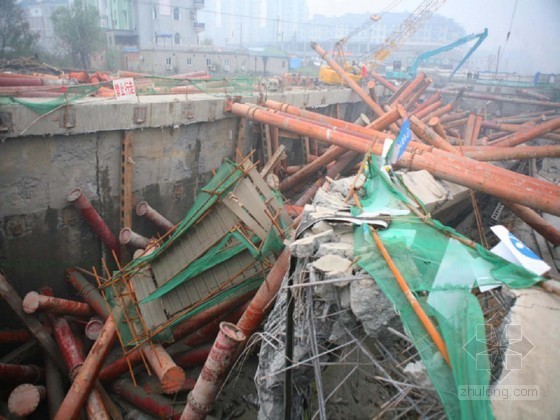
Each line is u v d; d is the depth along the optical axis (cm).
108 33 7081
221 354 1116
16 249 1752
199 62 7050
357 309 820
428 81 4866
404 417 1010
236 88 2772
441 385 648
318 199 1343
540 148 2164
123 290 1720
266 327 1120
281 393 1065
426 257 872
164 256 1752
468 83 6931
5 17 4991
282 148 2177
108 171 2016
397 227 997
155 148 2194
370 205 1208
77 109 1770
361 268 877
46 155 1753
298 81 4381
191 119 2297
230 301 1561
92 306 1761
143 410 1535
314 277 905
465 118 4747
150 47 7588
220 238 1585
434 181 1845
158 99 2266
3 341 1634
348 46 12562
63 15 5622
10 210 1695
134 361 1567
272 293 1220
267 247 1408
